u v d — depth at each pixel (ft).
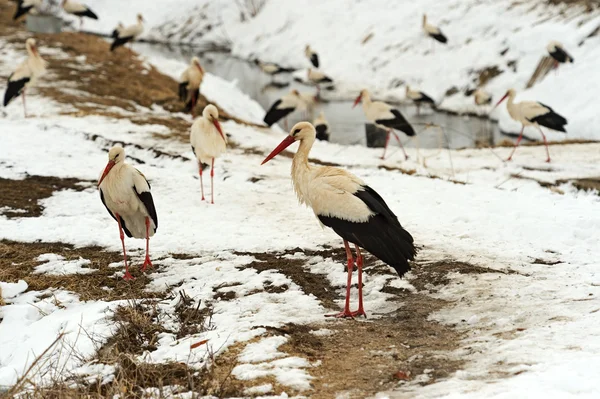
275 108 75.56
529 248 32.32
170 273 30.73
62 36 105.19
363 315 25.54
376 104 61.21
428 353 21.44
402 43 113.80
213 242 34.96
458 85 99.30
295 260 32.04
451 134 82.12
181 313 25.96
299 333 23.57
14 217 39.63
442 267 29.55
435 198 42.01
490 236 34.32
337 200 24.95
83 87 77.05
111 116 66.39
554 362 18.80
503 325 23.08
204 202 42.50
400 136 80.74
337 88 109.50
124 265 31.99
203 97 80.79
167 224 38.11
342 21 128.57
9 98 63.52
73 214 40.27
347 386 19.49
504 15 107.04
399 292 27.63
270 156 27.25
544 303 24.64
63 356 23.15
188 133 62.44
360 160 58.95
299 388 19.34
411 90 92.89
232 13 152.76
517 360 19.49
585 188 49.24
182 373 20.88
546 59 91.40
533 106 60.39
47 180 46.88
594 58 86.58
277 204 42.14
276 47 132.67
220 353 21.89
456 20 112.06
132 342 23.84
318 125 74.49
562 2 102.32
